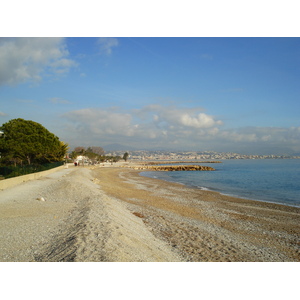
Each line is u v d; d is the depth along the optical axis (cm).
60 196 2080
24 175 3139
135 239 994
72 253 739
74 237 881
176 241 1157
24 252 805
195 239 1197
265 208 2162
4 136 4503
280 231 1441
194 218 1698
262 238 1297
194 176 6650
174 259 911
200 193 3128
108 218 1210
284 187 3944
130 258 760
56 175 4219
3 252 800
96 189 2898
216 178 5862
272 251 1095
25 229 1060
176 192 3180
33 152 4484
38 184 2869
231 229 1450
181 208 2050
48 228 1085
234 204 2344
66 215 1354
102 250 762
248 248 1112
